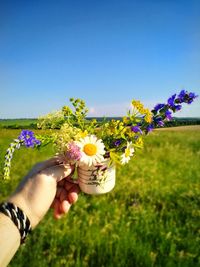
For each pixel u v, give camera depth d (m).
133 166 2.04
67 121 0.45
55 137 0.41
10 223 0.28
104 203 1.31
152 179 1.72
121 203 1.36
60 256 0.89
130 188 1.52
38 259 0.89
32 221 0.30
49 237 1.00
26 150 1.99
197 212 1.23
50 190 0.32
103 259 0.88
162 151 2.89
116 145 0.44
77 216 1.15
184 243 0.98
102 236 0.98
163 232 1.01
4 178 0.39
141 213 1.19
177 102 0.45
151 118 0.45
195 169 2.12
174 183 1.67
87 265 0.86
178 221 1.15
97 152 0.40
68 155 0.37
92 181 0.44
